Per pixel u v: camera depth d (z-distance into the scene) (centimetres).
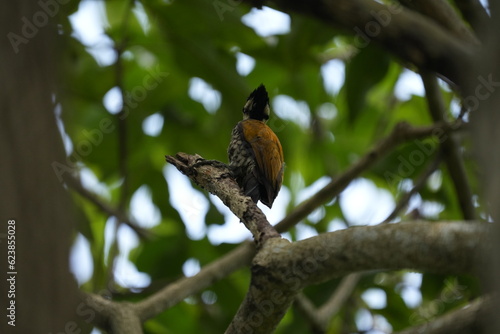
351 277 1283
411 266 452
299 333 1279
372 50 1126
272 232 660
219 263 1090
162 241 1366
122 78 1320
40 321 268
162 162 1534
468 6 468
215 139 1497
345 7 363
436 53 347
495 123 275
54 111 296
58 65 313
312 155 1691
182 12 1195
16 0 296
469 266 423
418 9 592
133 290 1209
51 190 284
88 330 841
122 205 1268
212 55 1250
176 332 1316
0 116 278
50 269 276
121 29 1304
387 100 1672
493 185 268
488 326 280
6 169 275
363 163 1192
